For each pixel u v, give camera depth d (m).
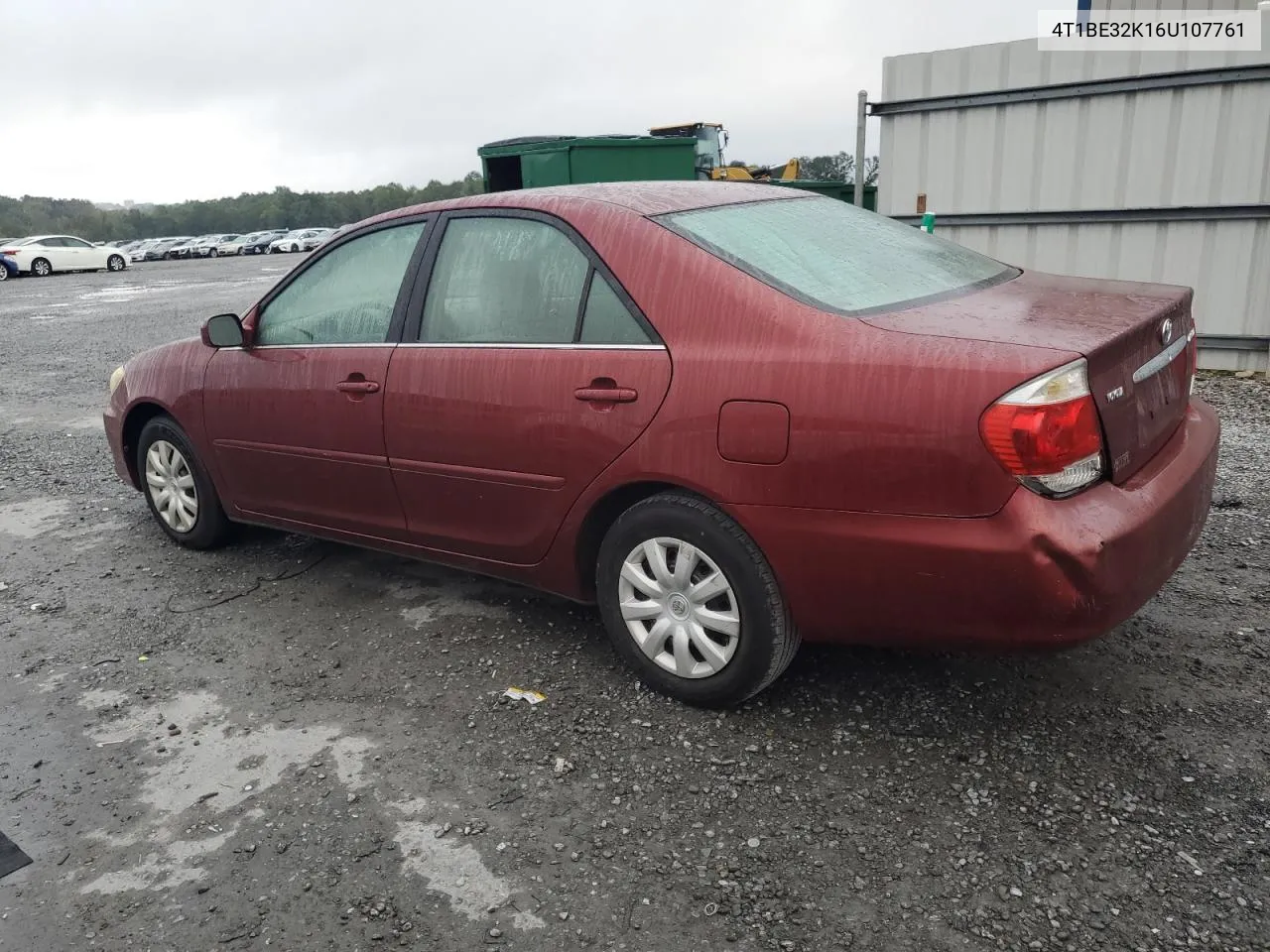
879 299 2.99
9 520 5.73
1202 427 3.25
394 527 3.96
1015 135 8.62
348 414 3.91
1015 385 2.47
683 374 2.98
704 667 3.17
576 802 2.80
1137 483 2.72
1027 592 2.52
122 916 2.46
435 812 2.79
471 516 3.65
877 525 2.68
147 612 4.29
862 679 3.38
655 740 3.09
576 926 2.34
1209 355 8.20
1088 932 2.24
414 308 3.76
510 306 3.47
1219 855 2.46
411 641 3.89
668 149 12.42
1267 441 5.94
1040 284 3.36
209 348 4.64
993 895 2.36
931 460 2.56
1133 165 8.11
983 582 2.56
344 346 3.97
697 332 2.98
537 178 12.42
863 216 3.80
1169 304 2.99
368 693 3.49
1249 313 7.92
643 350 3.08
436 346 3.65
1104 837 2.54
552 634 3.88
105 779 3.04
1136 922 2.26
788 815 2.70
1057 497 2.51
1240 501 4.88
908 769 2.87
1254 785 2.71
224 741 3.23
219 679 3.65
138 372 5.01
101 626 4.17
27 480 6.63
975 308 2.91
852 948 2.23
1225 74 7.55
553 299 3.35
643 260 3.14
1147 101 7.95
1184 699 3.14
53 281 32.03
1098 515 2.54
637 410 3.07
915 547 2.63
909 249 3.51
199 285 26.27
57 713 3.46
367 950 2.31
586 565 3.47
